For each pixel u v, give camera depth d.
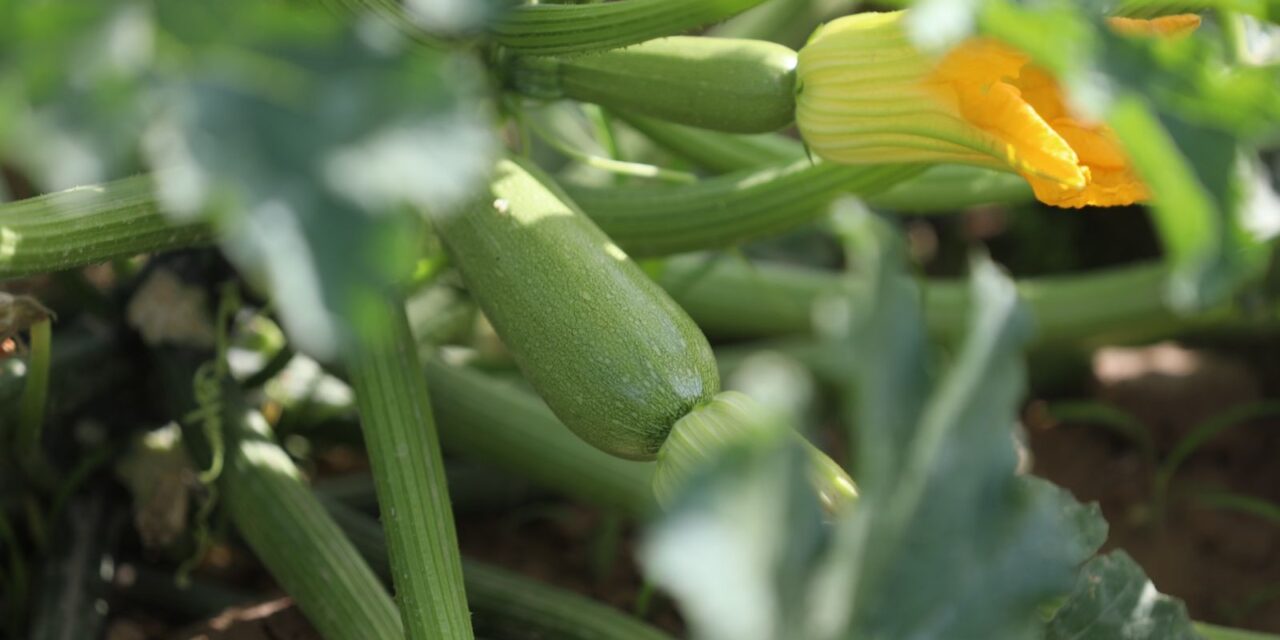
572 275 0.80
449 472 1.09
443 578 0.81
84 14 0.58
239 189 0.56
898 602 0.58
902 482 0.58
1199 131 0.62
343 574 0.88
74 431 1.00
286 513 0.90
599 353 0.79
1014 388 0.59
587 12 0.80
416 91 0.57
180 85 0.57
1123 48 0.62
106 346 1.00
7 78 0.58
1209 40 0.63
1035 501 0.60
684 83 0.85
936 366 0.60
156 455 1.00
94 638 0.96
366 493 1.08
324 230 0.56
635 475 0.96
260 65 0.57
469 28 0.63
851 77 0.79
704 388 0.79
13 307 0.85
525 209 0.81
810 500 0.57
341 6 0.79
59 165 0.58
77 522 0.99
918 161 0.79
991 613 0.59
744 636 0.54
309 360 1.07
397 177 0.56
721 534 0.54
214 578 1.08
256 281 0.95
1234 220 0.62
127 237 0.80
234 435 0.94
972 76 0.73
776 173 0.90
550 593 0.95
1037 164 0.72
